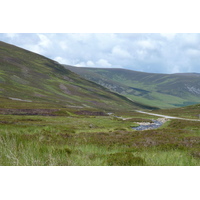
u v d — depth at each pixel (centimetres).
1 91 14238
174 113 15162
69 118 7231
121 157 1148
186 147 1792
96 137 2534
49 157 919
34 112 8119
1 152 943
